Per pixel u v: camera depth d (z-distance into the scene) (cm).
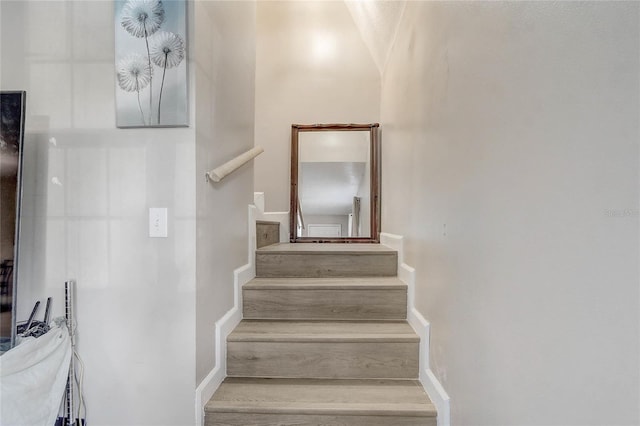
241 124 198
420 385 153
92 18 129
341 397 142
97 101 129
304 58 330
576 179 63
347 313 191
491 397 94
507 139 87
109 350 130
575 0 63
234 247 182
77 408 129
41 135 130
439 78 144
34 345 110
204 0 138
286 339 160
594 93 58
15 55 131
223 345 157
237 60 189
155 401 130
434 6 152
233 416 135
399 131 232
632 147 51
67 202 130
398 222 231
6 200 114
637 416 51
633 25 51
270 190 330
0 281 112
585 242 61
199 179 133
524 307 79
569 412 65
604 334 57
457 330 119
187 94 127
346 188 332
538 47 74
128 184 129
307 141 330
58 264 130
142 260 129
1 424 99
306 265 221
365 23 294
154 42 126
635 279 51
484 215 100
